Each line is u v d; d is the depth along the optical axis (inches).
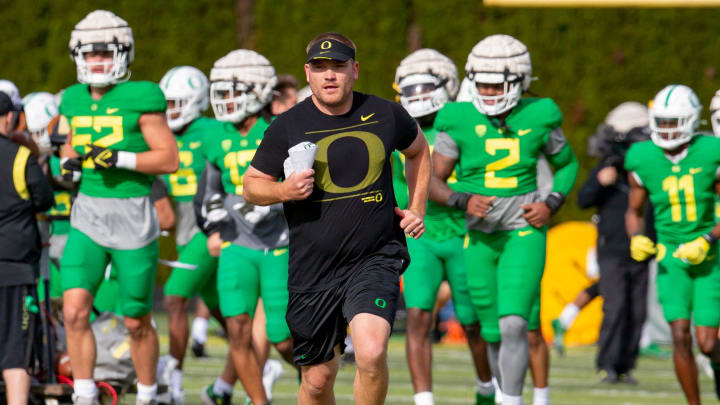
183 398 1205.7
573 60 2336.4
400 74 1109.1
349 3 2454.5
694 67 2313.0
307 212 753.0
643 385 1471.5
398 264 753.6
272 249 1045.8
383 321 721.0
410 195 796.0
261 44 2492.6
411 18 2488.9
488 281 1027.9
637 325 1492.4
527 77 1008.9
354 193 748.0
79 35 1015.0
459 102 1035.9
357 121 754.2
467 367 1658.5
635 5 2177.7
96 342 1043.9
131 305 1019.9
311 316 763.4
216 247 1128.2
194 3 2503.7
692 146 1134.4
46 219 1073.5
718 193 1140.5
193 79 1326.3
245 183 764.0
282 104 1179.9
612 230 1499.8
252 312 1057.5
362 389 722.8
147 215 1027.3
